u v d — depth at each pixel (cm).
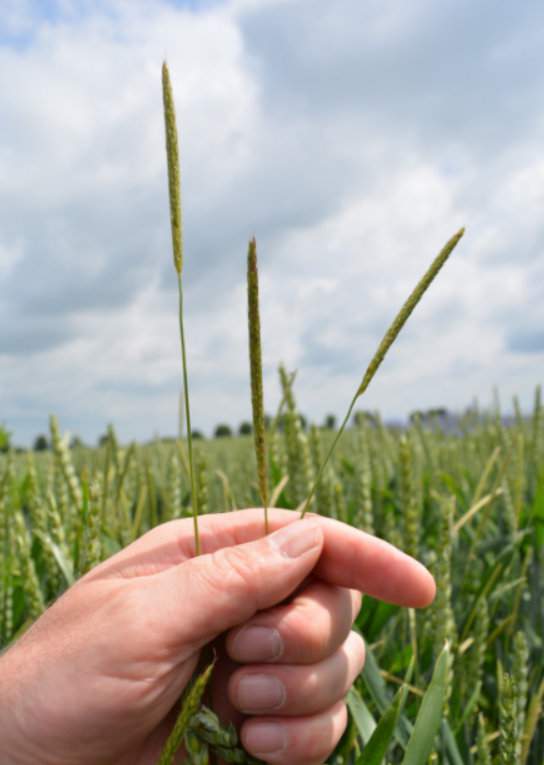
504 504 63
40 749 26
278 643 27
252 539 34
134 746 27
